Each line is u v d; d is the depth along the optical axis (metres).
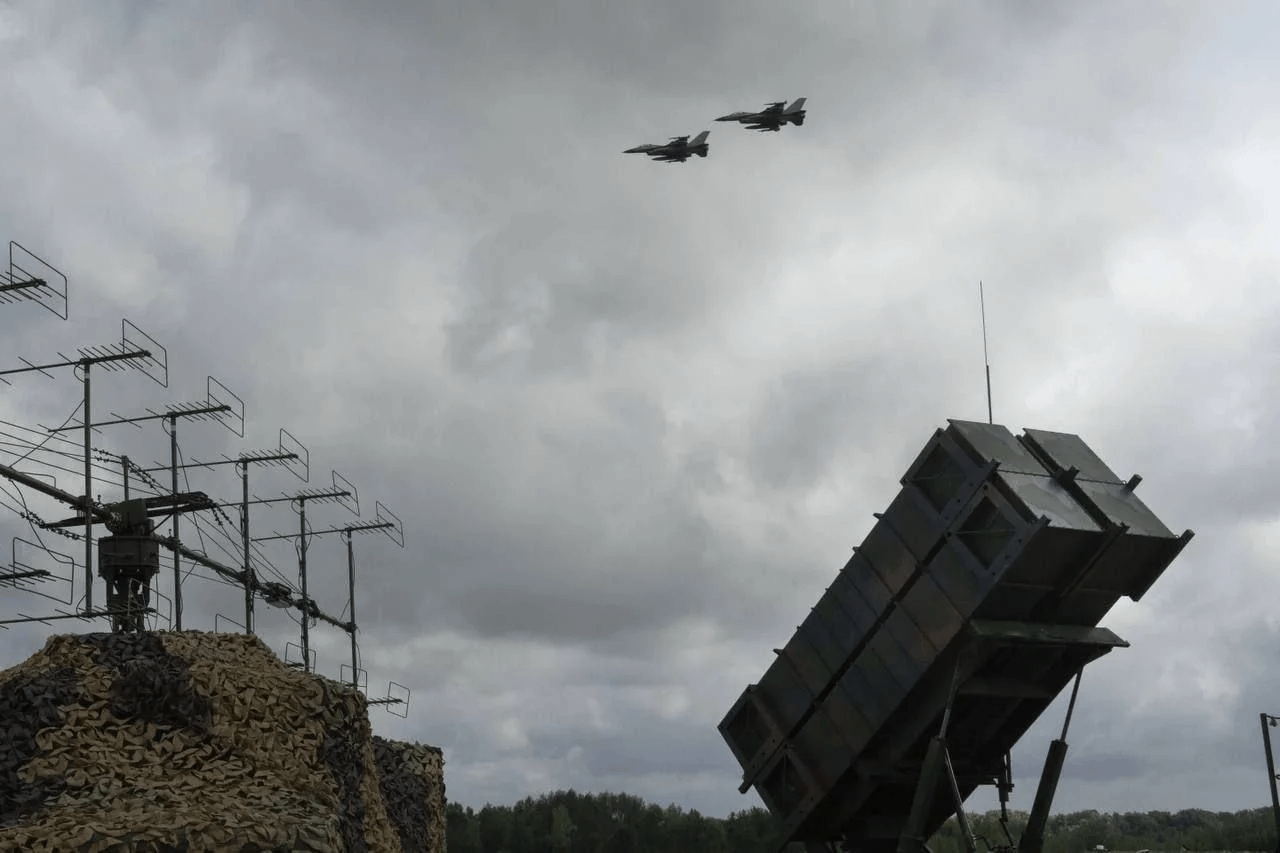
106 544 29.28
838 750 23.59
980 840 23.86
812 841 24.78
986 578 21.17
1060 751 23.03
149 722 23.64
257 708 24.22
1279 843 24.30
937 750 21.59
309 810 22.14
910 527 22.23
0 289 26.84
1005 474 21.31
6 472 27.36
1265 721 24.81
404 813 32.91
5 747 22.44
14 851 19.50
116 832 19.94
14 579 28.33
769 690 24.53
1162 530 22.02
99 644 24.86
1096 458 22.70
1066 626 22.48
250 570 37.16
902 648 22.41
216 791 22.36
